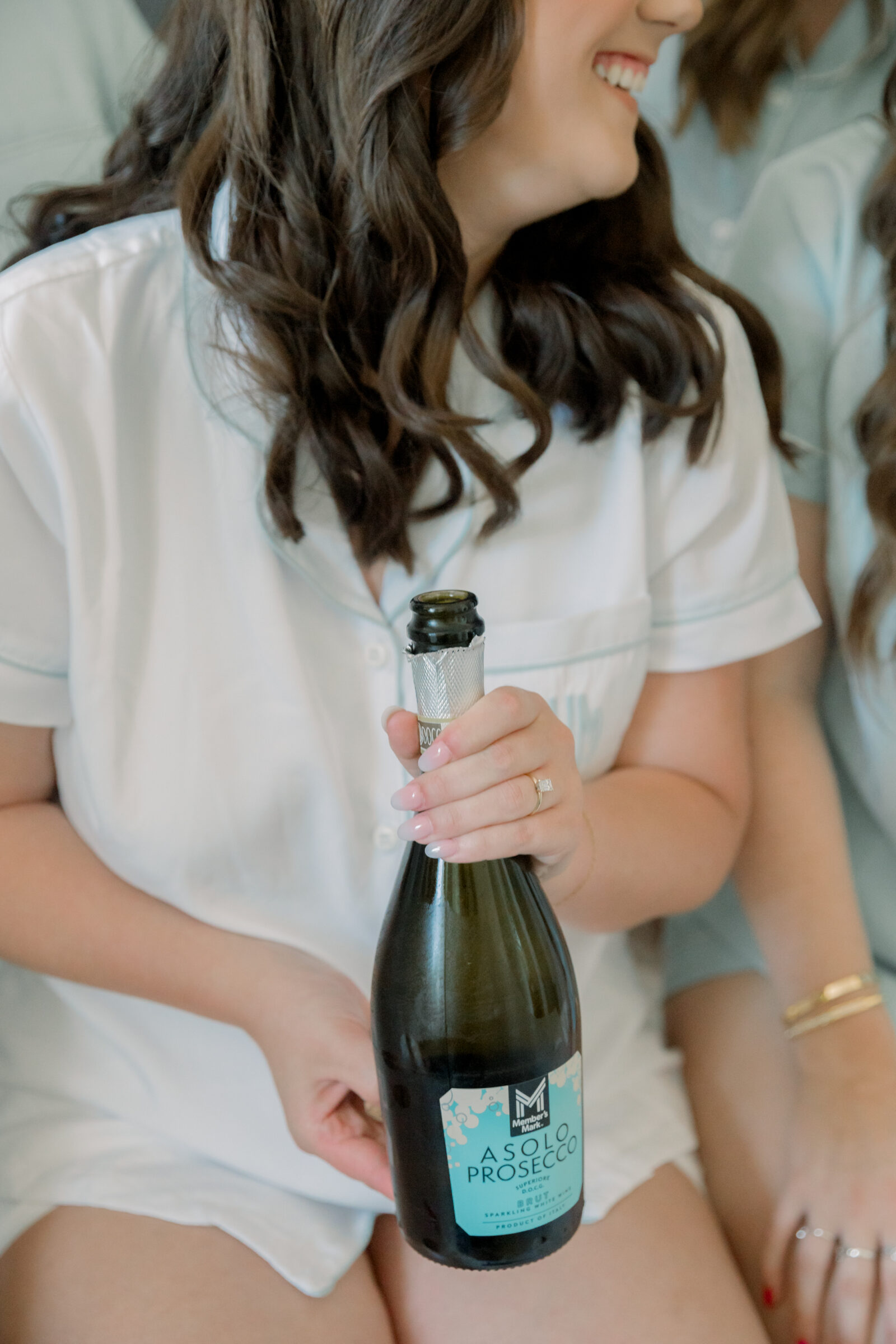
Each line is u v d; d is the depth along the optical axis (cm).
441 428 83
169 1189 91
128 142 100
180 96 94
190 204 82
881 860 123
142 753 87
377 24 74
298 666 86
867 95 131
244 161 81
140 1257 86
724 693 104
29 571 86
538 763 64
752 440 103
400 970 66
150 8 143
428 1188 66
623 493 96
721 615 102
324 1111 81
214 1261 86
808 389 118
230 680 88
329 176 82
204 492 87
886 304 112
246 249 83
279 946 90
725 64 132
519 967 65
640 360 95
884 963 121
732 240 138
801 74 132
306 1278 86
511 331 95
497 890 66
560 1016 67
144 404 87
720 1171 108
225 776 87
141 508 87
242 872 90
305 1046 82
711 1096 113
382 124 77
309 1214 91
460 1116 63
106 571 85
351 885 91
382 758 90
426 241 80
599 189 84
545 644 93
